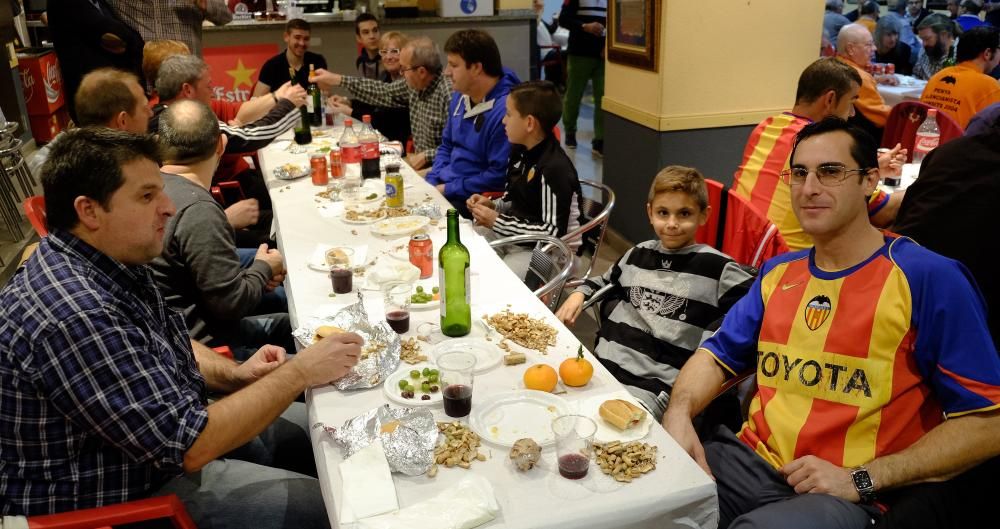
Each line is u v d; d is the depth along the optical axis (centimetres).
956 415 140
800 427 154
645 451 131
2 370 125
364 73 566
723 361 176
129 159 134
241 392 143
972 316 140
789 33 392
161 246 145
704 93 390
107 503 135
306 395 159
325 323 181
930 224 203
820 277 158
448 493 120
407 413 139
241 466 164
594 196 567
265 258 241
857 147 147
